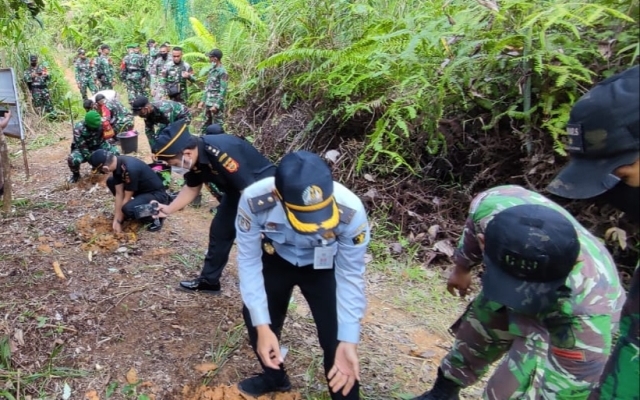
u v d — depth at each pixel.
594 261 1.61
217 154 2.92
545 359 1.77
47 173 6.18
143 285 3.40
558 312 1.61
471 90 3.89
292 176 1.61
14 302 3.06
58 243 3.95
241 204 1.96
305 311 3.27
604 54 3.34
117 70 12.73
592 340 1.61
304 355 2.83
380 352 2.92
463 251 2.09
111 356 2.71
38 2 4.18
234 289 3.49
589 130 1.22
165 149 2.87
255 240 2.00
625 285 3.36
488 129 4.03
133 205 4.16
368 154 4.59
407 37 4.48
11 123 5.55
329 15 5.73
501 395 1.86
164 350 2.78
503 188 1.94
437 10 4.42
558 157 3.61
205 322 3.05
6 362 2.60
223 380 2.59
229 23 8.96
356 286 1.95
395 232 4.14
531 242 1.41
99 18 13.17
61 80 9.94
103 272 3.55
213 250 3.27
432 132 4.12
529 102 3.62
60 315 2.98
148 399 2.44
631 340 1.23
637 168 1.18
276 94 6.07
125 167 4.11
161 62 9.17
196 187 3.29
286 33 6.33
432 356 2.92
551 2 3.52
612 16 3.38
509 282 1.46
